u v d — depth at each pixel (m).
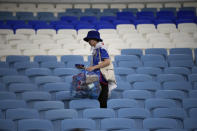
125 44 15.46
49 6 22.02
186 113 9.97
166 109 9.66
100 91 10.26
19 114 9.12
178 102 10.88
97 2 22.30
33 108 9.98
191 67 13.55
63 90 10.98
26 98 10.23
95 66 10.16
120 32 17.66
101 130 8.44
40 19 20.16
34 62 12.87
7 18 20.02
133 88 11.38
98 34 10.49
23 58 13.50
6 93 10.25
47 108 9.70
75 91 10.38
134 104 9.98
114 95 11.30
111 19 20.42
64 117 9.24
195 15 21.41
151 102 10.17
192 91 11.15
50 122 8.62
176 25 19.53
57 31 17.95
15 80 11.54
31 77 12.05
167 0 22.47
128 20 20.27
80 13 21.08
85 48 15.14
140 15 21.08
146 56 13.91
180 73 12.80
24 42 15.81
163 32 17.92
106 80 10.27
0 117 9.22
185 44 15.57
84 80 10.07
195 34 17.14
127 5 22.45
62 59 13.52
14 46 15.46
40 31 17.25
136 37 16.77
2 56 14.44
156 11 21.88
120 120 8.88
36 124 8.57
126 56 13.73
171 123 9.03
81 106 9.88
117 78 11.94
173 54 14.30
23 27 18.39
